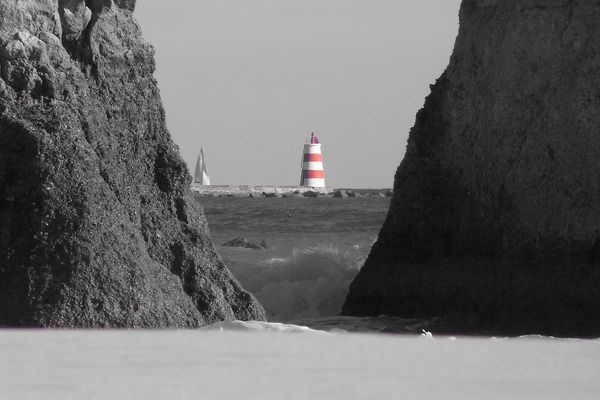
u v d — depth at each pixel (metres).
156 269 46.59
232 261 99.06
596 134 62.69
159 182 51.28
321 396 23.50
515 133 67.50
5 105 44.66
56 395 23.47
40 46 45.84
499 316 66.31
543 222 64.81
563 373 27.16
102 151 47.09
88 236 43.12
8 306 42.31
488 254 68.75
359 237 166.00
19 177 43.69
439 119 75.12
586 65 64.06
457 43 74.44
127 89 50.66
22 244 43.03
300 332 42.31
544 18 66.69
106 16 50.31
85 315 42.31
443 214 72.88
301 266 91.44
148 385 24.70
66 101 45.91
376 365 28.38
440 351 32.34
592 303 61.50
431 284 71.88
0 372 26.58
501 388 24.61
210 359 29.52
